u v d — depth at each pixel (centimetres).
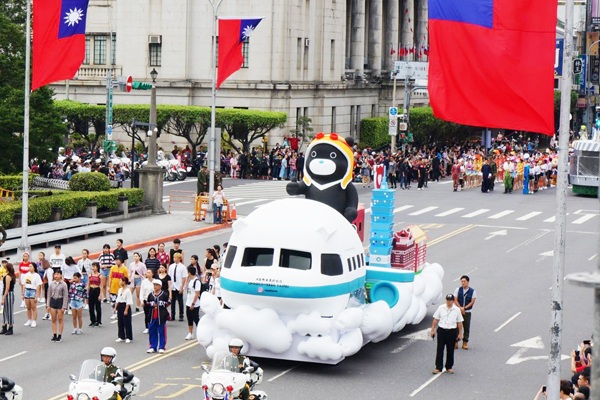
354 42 14375
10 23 7581
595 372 1106
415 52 16500
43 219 6531
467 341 4128
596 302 1112
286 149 10800
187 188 9462
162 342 3981
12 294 4241
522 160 9950
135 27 12388
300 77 12656
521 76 2748
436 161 10881
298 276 3603
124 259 4834
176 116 11012
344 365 3859
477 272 5669
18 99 7275
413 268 4388
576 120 17888
